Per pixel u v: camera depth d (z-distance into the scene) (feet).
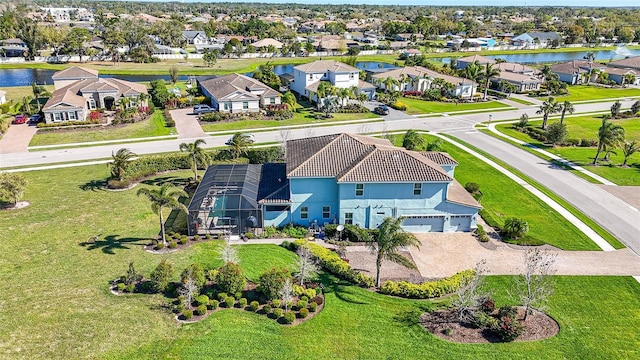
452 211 140.26
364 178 133.18
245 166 161.48
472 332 95.91
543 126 258.16
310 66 327.88
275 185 146.51
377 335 94.22
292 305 102.01
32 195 157.07
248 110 276.82
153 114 268.62
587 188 175.83
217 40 632.79
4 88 335.26
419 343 92.12
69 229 132.87
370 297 107.76
